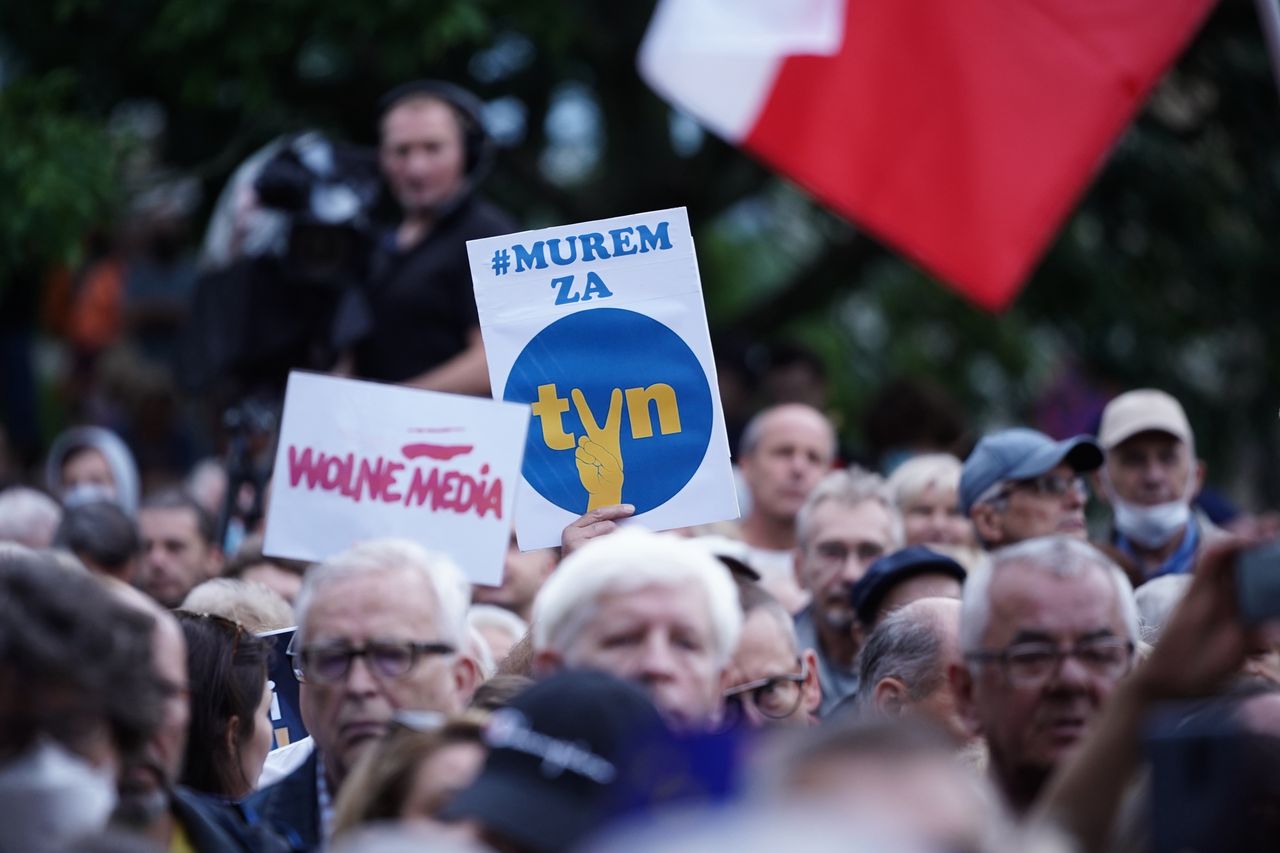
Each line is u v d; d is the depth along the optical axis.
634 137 21.88
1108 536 13.26
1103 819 5.29
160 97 19.97
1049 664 6.52
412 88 12.90
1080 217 21.77
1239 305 22.23
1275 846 4.82
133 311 21.48
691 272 8.84
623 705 4.73
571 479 8.81
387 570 7.30
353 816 5.78
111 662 5.17
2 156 16.48
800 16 12.62
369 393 9.29
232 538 13.25
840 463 15.11
